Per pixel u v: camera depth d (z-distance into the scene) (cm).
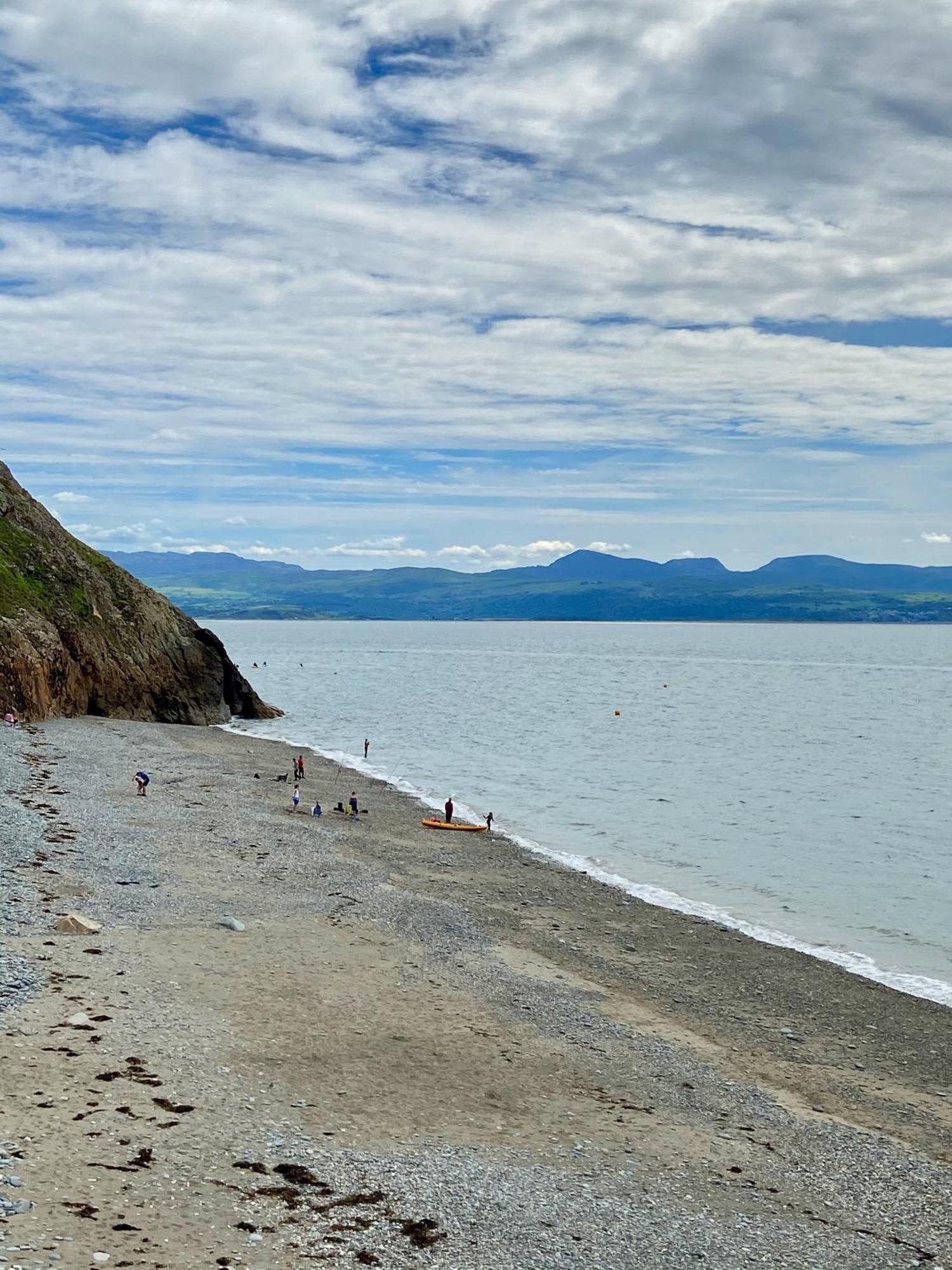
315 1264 1545
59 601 9806
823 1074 2805
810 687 19850
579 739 11062
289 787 6856
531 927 4056
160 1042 2398
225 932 3469
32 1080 2067
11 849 4181
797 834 6247
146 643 10706
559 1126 2253
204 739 9244
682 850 5716
